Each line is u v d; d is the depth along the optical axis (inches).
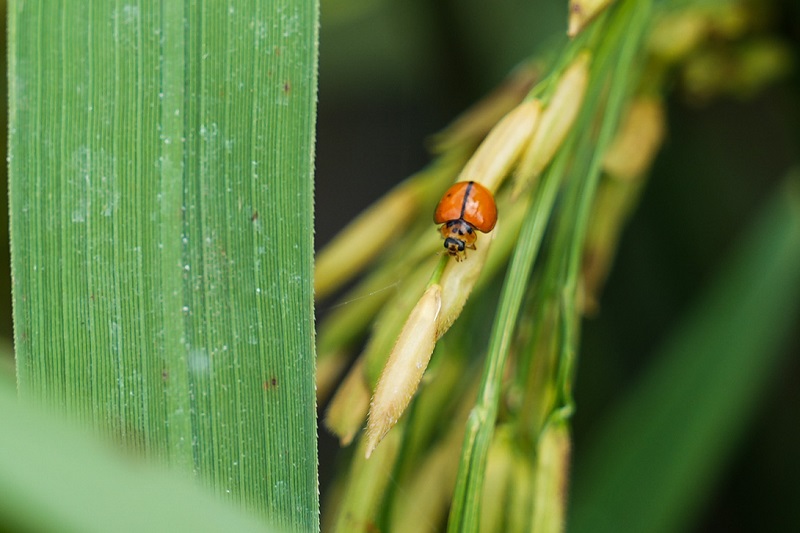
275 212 5.6
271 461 5.5
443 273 5.5
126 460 4.8
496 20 8.7
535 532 5.8
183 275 5.6
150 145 5.6
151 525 4.8
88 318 5.6
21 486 4.7
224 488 5.5
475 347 6.5
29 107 5.6
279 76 5.6
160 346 5.6
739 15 6.7
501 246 6.1
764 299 6.8
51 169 5.6
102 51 5.6
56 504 4.7
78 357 5.6
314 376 5.5
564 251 5.9
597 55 5.9
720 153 9.2
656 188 8.8
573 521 6.9
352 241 6.3
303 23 5.6
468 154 6.4
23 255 5.6
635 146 6.5
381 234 6.3
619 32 5.9
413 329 5.4
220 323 5.6
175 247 5.6
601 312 9.0
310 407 5.5
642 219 8.9
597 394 8.8
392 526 6.0
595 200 6.6
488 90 8.7
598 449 6.9
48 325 5.6
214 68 5.6
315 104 5.6
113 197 5.6
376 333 5.8
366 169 14.5
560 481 5.8
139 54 5.6
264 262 5.6
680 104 8.8
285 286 5.6
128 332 5.6
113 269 5.6
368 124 14.3
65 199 5.6
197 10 5.6
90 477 4.7
